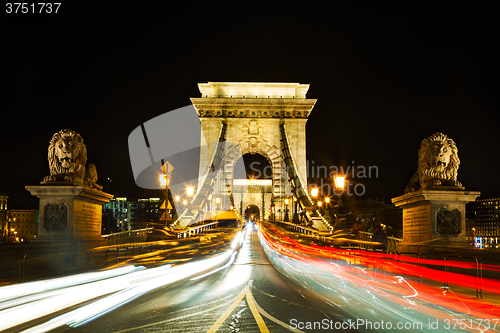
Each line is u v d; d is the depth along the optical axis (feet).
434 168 59.06
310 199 257.75
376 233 56.18
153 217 399.44
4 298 28.32
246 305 34.27
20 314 26.35
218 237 111.86
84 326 27.48
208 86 326.24
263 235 142.00
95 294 35.53
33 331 25.89
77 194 56.54
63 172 58.44
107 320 29.14
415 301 33.99
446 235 56.24
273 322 28.40
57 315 29.71
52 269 48.01
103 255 59.72
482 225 313.94
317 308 33.04
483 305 31.81
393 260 48.08
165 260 67.87
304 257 77.41
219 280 50.11
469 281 40.45
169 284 46.88
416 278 44.83
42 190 56.34
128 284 40.83
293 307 33.42
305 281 48.44
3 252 46.01
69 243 54.39
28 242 54.70
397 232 297.33
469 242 56.03
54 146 58.70
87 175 63.98
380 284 43.14
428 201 57.31
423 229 59.47
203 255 76.84
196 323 28.27
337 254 64.85
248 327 27.12
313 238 104.06
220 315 30.58
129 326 27.55
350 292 39.81
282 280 49.88
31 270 45.44
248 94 320.29
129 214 399.03
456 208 56.85
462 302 32.94
